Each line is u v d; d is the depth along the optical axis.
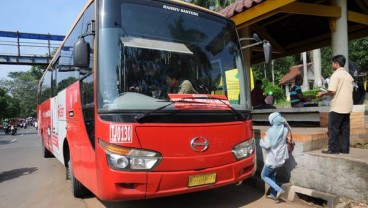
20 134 32.06
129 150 4.27
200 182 4.70
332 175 5.29
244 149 5.26
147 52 4.89
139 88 4.68
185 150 4.58
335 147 5.58
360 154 5.53
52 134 8.98
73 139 6.04
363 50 23.31
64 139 7.00
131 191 4.31
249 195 6.09
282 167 6.16
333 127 5.60
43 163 10.74
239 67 5.76
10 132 32.56
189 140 4.62
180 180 4.51
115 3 4.84
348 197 5.07
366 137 7.29
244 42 9.68
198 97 4.91
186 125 4.62
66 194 6.71
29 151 14.51
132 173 4.25
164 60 4.99
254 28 11.48
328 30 11.61
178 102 4.68
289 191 5.73
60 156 7.67
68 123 6.52
